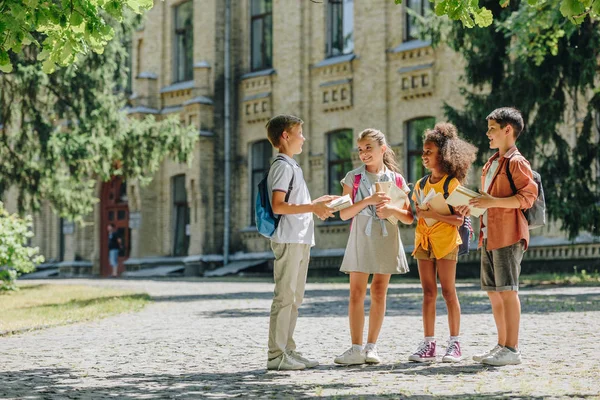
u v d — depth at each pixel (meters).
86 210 25.64
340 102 30.67
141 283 26.41
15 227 21.17
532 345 8.92
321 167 31.31
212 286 23.45
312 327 11.48
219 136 34.12
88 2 7.71
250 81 33.50
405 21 29.22
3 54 7.67
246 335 10.72
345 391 6.24
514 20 18.06
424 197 7.84
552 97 20.33
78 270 38.41
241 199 33.94
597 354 8.18
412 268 27.83
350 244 7.76
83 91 23.47
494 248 7.43
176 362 8.27
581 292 16.88
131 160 25.17
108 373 7.57
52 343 10.14
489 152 21.52
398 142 29.08
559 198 20.41
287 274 7.52
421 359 7.84
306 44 31.92
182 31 35.94
